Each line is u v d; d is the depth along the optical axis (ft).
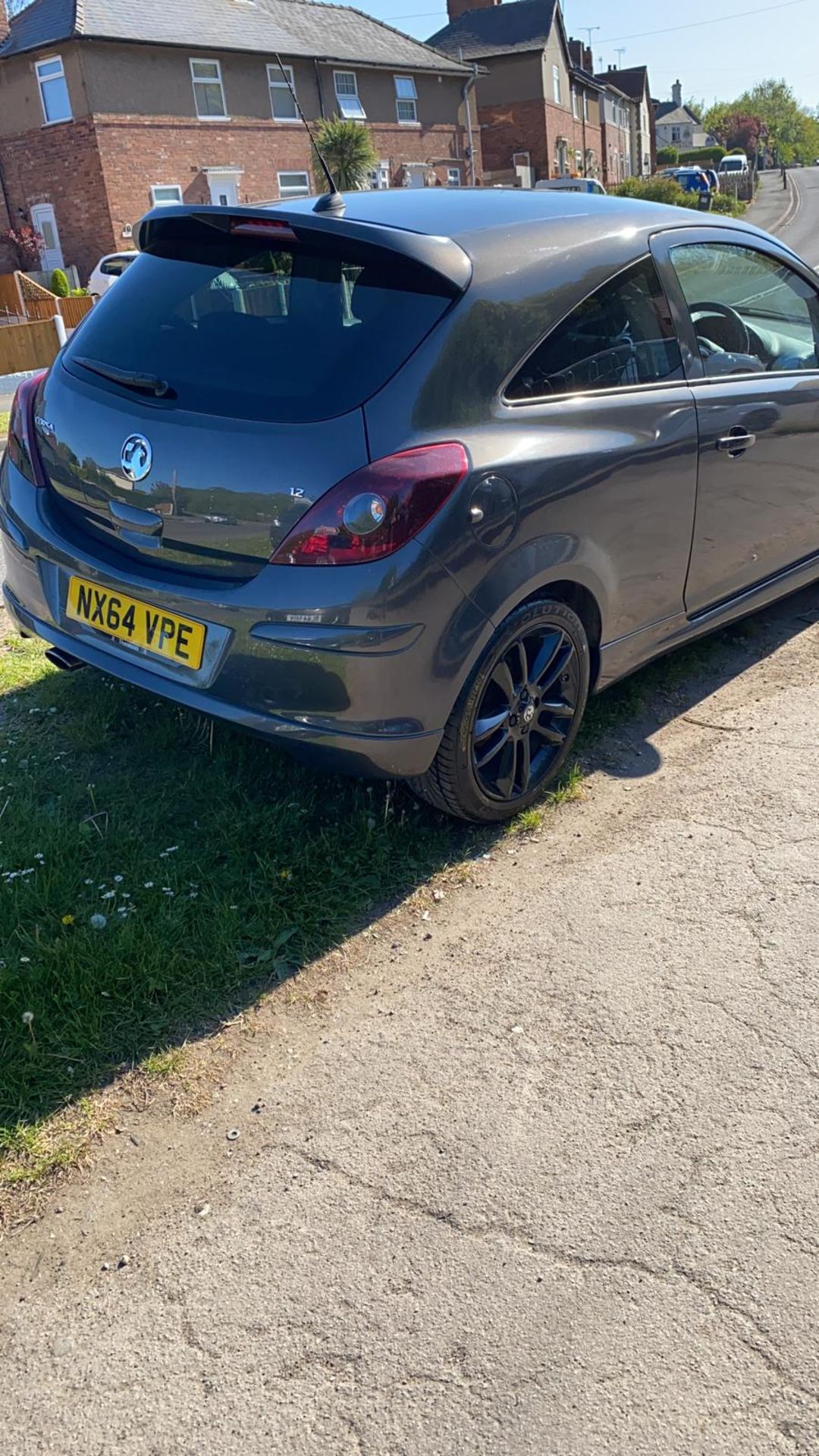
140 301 10.57
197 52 90.58
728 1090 7.99
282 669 9.04
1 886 9.63
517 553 9.68
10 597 11.80
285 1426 5.81
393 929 9.71
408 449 8.77
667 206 12.73
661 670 14.56
